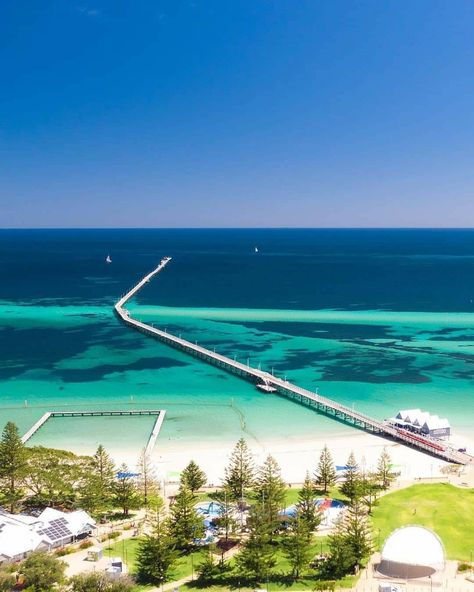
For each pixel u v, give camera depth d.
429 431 115.00
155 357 177.50
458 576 66.62
